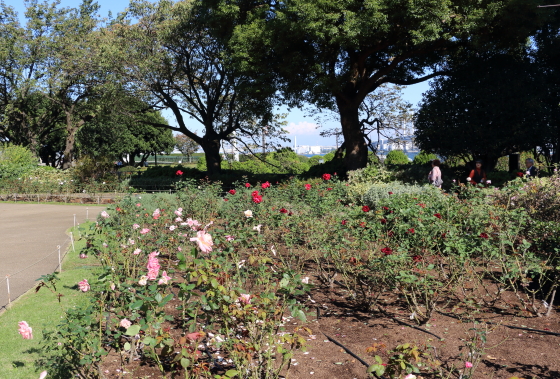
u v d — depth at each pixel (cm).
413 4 1630
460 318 499
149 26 2469
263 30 1858
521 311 512
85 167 2711
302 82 1977
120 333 362
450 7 1734
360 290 600
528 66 1969
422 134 2012
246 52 1900
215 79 2680
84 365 354
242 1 2125
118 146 5441
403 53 2008
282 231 774
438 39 1897
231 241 573
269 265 675
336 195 1131
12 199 2303
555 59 2078
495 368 377
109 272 422
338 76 1983
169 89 2680
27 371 387
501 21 1748
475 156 1992
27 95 3662
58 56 3334
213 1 2127
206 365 364
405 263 545
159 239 683
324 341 446
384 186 1391
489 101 1852
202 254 483
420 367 375
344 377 370
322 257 748
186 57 2542
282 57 1900
